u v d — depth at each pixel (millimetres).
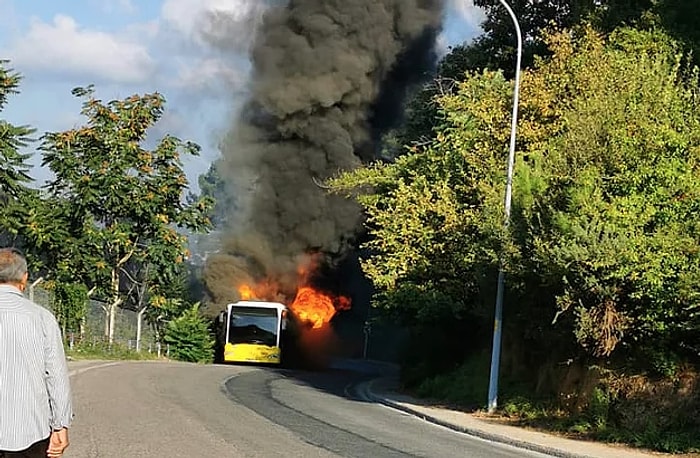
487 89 26609
